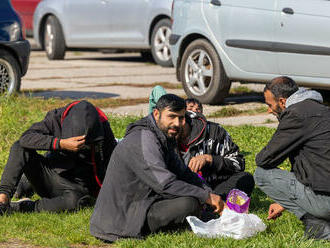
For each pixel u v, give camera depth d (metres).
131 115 10.95
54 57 20.41
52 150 6.22
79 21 19.45
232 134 9.67
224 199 6.29
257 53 11.36
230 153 6.41
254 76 11.53
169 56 18.05
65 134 6.14
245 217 5.46
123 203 5.54
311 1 10.73
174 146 5.82
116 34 18.67
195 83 12.59
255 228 5.50
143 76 16.41
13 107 10.98
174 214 5.47
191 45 12.43
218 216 6.07
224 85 11.98
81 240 5.58
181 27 12.63
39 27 20.78
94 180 6.57
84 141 6.07
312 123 5.45
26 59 12.21
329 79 10.56
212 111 11.72
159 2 17.64
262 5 11.27
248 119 11.12
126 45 18.58
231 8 11.68
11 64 11.97
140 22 18.14
